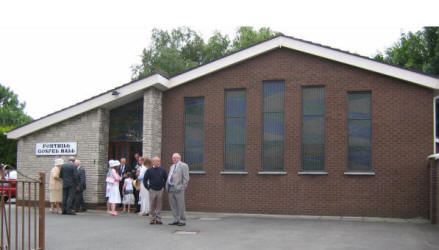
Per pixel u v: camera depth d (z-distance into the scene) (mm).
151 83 17359
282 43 16750
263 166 16953
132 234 11156
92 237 10695
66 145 18578
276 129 16938
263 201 16703
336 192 16047
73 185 15820
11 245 9625
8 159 26625
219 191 17219
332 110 16344
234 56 17266
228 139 17453
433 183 14133
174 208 12922
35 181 8422
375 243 10164
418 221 14758
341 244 9984
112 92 17797
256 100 17125
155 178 12969
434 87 15305
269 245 9812
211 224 13273
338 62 16406
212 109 17625
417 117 15602
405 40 36594
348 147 16188
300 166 16469
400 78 15648
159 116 18078
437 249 9492
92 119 18391
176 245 9750
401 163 15609
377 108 15969
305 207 16266
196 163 17797
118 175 16078
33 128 18828
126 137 18891
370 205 15734
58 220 13852
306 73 16688
